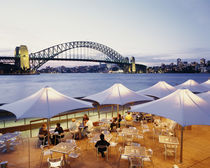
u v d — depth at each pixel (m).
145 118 10.53
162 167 5.48
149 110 5.98
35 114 5.86
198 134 8.23
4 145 6.68
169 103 6.01
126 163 5.79
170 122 8.59
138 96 8.90
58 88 58.47
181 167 5.49
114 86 9.48
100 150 6.03
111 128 8.91
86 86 66.56
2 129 10.09
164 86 11.12
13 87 62.41
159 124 8.58
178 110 5.49
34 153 6.55
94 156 6.28
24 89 55.81
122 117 10.16
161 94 10.23
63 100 6.93
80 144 7.38
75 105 6.82
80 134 7.94
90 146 7.16
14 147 7.09
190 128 8.73
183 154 6.34
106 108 16.61
